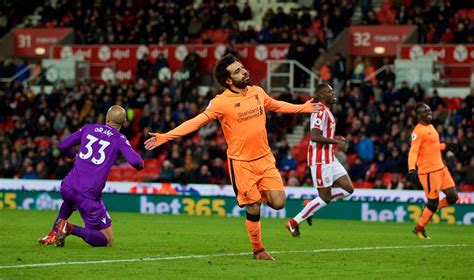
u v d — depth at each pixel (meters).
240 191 20.34
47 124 54.31
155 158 51.22
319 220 39.38
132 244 23.92
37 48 65.88
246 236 27.69
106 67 61.94
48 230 28.66
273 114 50.91
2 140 52.94
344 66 53.09
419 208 39.59
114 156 22.02
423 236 28.39
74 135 22.25
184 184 43.03
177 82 55.41
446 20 56.72
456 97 52.75
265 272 18.20
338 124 48.41
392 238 27.86
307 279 17.36
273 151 47.75
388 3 61.00
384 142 45.66
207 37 60.75
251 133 20.19
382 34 58.22
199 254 21.55
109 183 44.19
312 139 27.20
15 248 21.89
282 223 35.94
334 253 22.36
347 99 50.22
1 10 68.12
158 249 22.66
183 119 51.94
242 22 64.25
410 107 48.66
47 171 49.66
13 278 16.77
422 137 28.42
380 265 19.86
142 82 56.00
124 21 64.00
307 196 40.88
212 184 44.38
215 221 37.03
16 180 44.72
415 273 18.52
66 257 20.17
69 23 66.06
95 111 54.50
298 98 52.31
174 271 18.16
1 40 66.31
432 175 28.50
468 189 43.19
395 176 42.69
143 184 43.72
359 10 62.59
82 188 21.77
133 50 61.88
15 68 63.28
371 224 37.03
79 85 56.84
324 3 59.72
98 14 64.56
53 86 57.28
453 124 47.19
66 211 22.50
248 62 59.28
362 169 45.28
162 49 61.16
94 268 18.39
